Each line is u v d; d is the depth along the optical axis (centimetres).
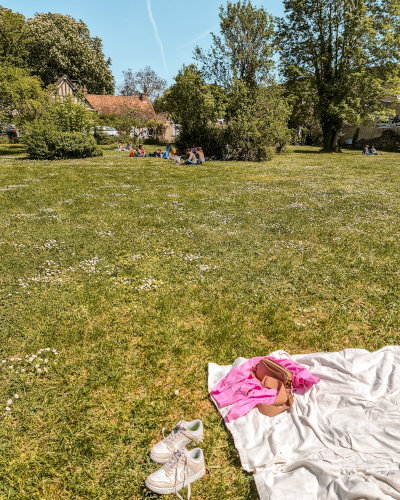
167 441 267
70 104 2973
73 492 245
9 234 780
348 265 645
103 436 287
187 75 2970
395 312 481
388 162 2686
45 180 1575
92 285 554
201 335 429
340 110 3466
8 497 236
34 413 310
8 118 3002
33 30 5525
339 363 350
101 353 392
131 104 5431
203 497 242
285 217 983
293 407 308
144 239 778
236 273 608
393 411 292
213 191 1393
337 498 219
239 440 277
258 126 2747
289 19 3734
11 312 466
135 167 2189
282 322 461
